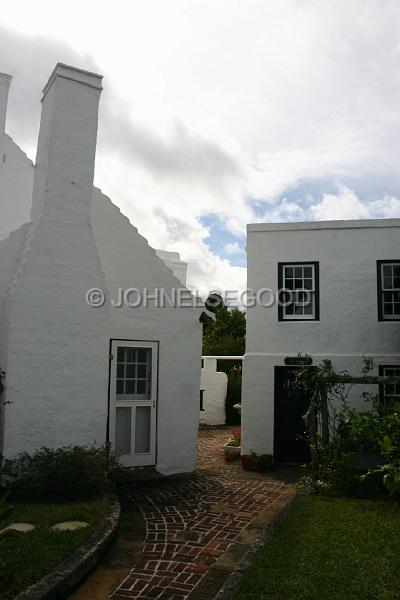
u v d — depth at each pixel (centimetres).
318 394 914
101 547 543
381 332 1123
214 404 1830
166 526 668
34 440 757
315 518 659
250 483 933
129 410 957
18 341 758
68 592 465
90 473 715
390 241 1141
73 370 796
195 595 470
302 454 1126
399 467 734
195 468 1020
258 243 1195
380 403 1041
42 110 890
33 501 683
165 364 997
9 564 473
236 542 607
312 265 1170
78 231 827
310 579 473
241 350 2684
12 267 838
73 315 805
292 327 1156
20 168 1147
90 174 851
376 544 560
